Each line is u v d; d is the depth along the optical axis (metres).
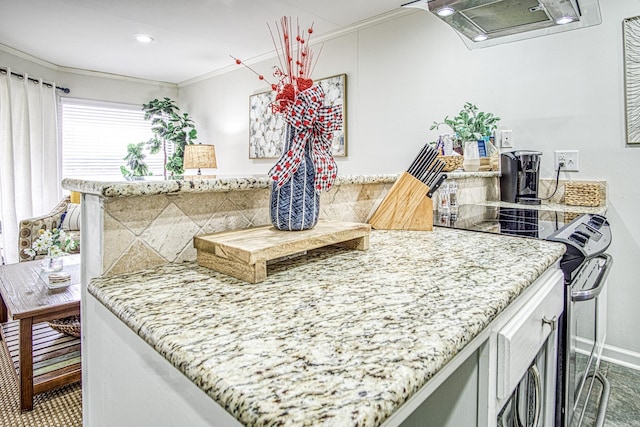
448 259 0.93
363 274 0.80
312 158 0.92
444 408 0.68
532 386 0.90
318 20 2.91
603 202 1.95
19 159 3.62
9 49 3.56
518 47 2.21
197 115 4.86
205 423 0.47
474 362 0.65
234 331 0.52
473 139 2.14
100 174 4.59
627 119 1.87
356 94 3.07
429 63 2.62
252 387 0.39
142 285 0.73
